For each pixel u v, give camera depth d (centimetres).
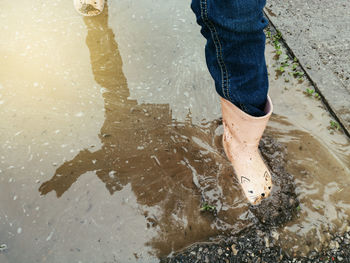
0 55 233
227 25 124
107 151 187
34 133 193
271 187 170
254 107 151
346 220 162
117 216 163
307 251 153
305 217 163
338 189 173
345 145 191
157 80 225
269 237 156
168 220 162
